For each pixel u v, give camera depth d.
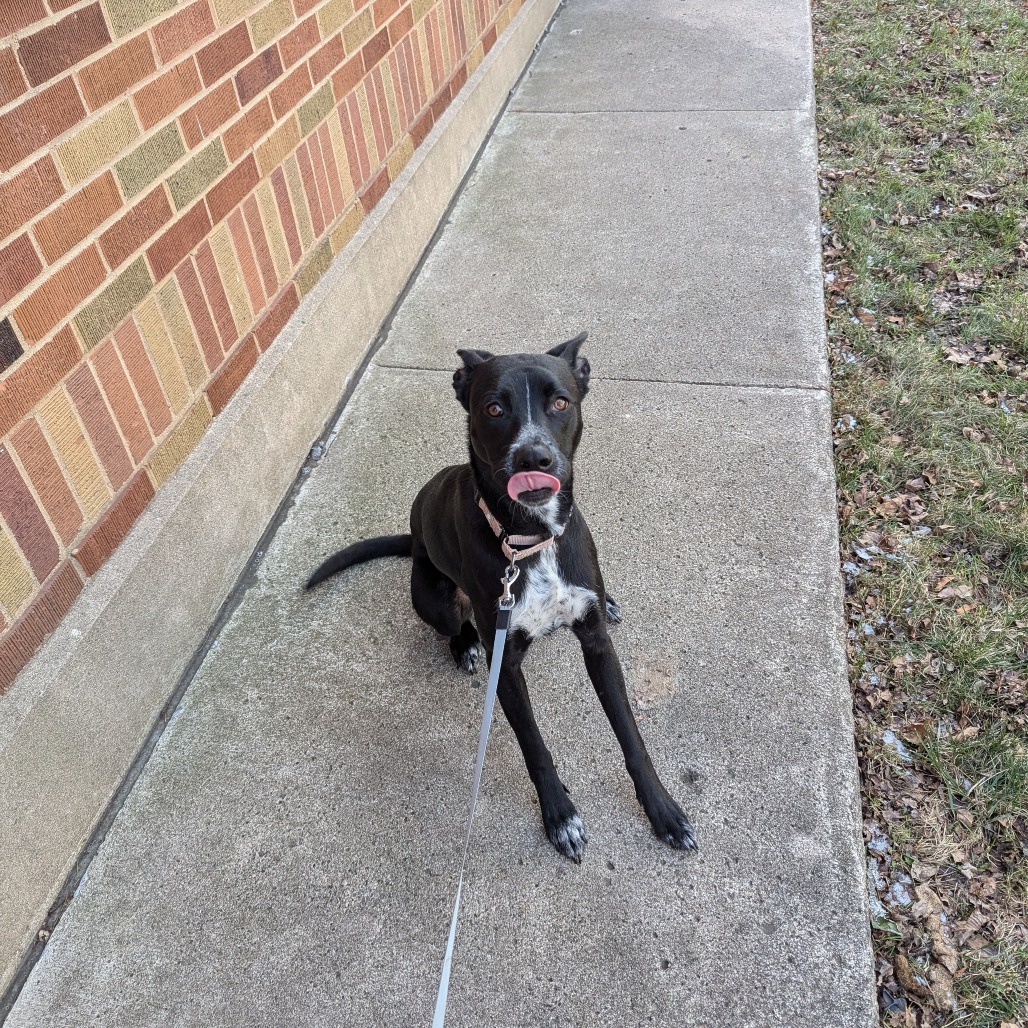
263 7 3.29
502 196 5.52
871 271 4.67
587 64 7.19
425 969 2.13
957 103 6.21
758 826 2.35
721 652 2.80
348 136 4.09
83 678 2.43
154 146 2.74
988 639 2.82
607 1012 2.02
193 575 2.95
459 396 2.48
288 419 3.59
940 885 2.27
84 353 2.50
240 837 2.44
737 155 5.67
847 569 3.13
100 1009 2.12
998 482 3.38
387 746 2.65
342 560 3.11
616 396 3.91
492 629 2.33
